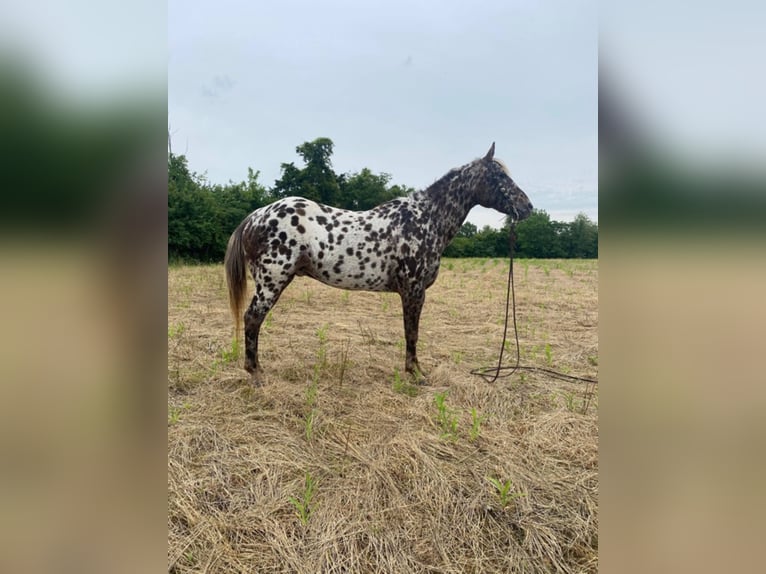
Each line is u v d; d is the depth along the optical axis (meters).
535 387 3.63
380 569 1.77
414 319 3.74
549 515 2.08
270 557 1.80
